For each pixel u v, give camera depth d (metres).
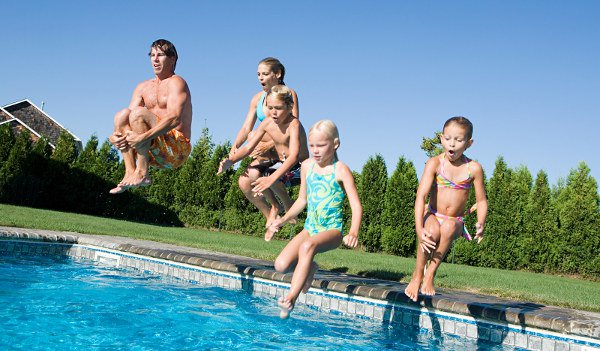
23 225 11.20
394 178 18.52
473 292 7.48
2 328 4.66
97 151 23.92
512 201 17.12
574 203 16.44
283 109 5.30
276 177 5.23
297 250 4.50
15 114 34.72
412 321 6.20
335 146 4.58
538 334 5.32
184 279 8.62
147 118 5.31
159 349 4.47
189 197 23.14
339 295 6.89
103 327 5.04
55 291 6.50
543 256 16.55
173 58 5.71
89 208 23.41
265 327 5.59
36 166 22.80
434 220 5.03
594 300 7.50
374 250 18.95
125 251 9.59
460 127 4.83
